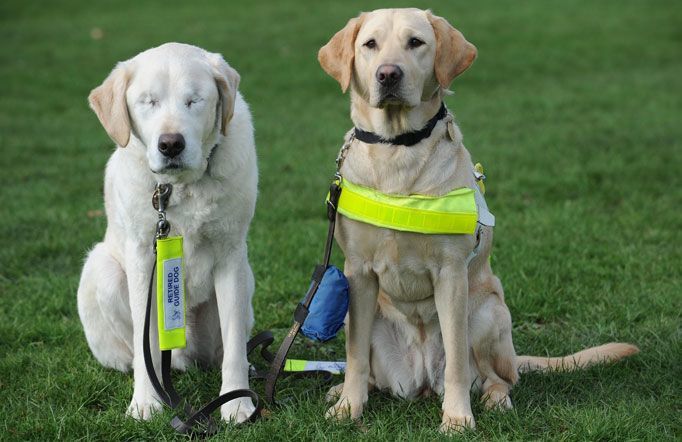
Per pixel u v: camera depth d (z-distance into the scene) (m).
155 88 4.11
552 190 9.09
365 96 4.32
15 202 8.97
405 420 4.30
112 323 4.88
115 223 4.75
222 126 4.26
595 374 4.77
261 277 6.63
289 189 9.42
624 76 16.41
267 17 22.91
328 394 4.59
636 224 7.68
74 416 4.33
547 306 5.95
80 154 11.55
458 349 4.29
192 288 4.64
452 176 4.29
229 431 4.16
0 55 18.72
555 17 22.20
